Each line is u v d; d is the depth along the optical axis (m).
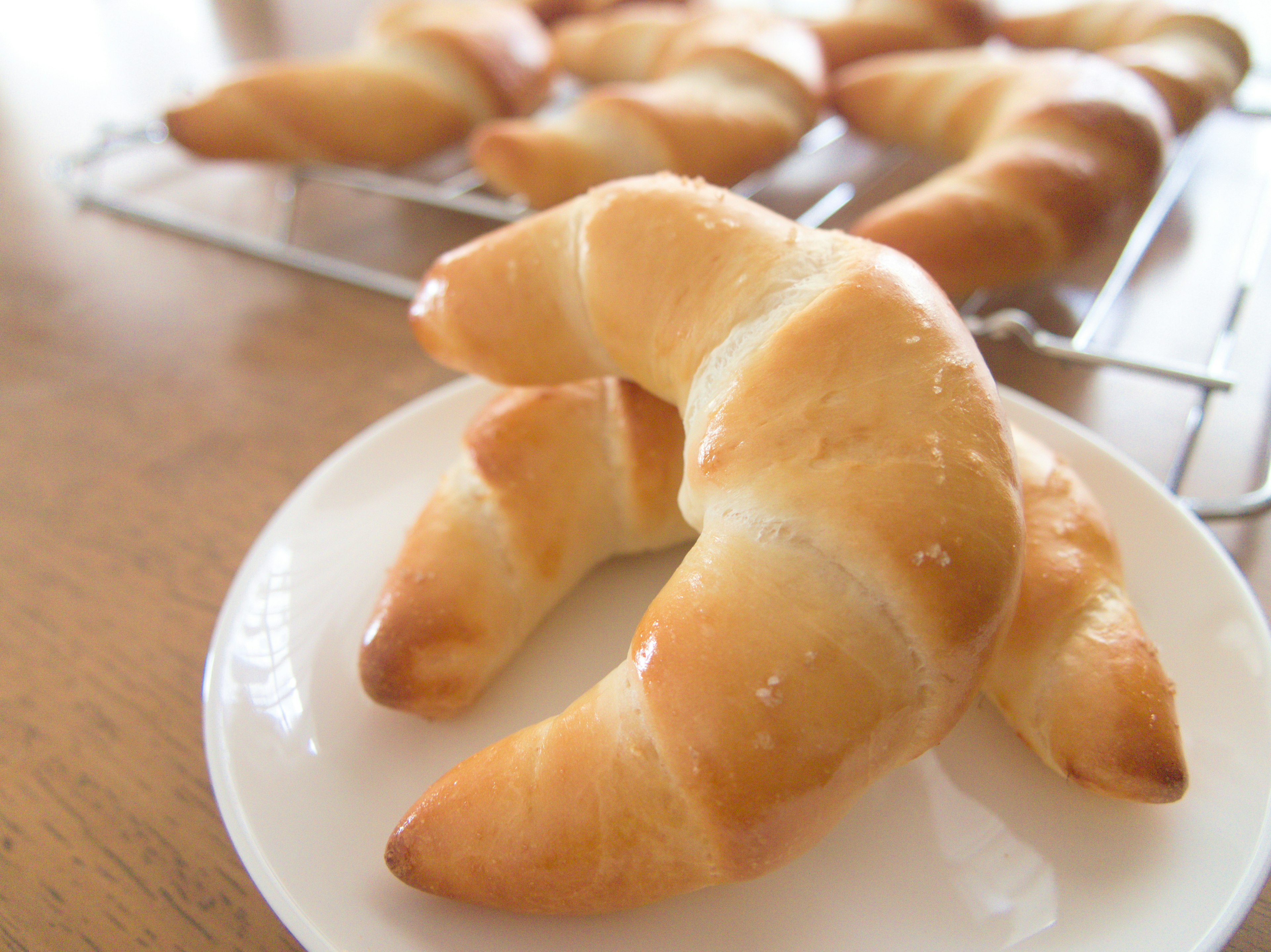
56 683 0.17
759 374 0.13
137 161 0.38
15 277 0.31
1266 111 0.34
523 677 0.16
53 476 0.22
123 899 0.14
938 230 0.22
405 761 0.15
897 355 0.13
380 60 0.32
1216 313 0.24
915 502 0.12
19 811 0.15
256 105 0.29
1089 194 0.23
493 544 0.16
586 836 0.12
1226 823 0.13
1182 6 0.35
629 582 0.18
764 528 0.12
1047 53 0.34
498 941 0.13
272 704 0.15
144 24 0.51
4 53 0.48
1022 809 0.14
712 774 0.11
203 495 0.22
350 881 0.13
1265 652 0.14
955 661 0.12
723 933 0.13
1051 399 0.22
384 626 0.15
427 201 0.30
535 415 0.17
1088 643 0.14
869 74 0.32
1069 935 0.12
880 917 0.13
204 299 0.29
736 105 0.29
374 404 0.24
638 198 0.16
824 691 0.11
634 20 0.37
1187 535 0.16
